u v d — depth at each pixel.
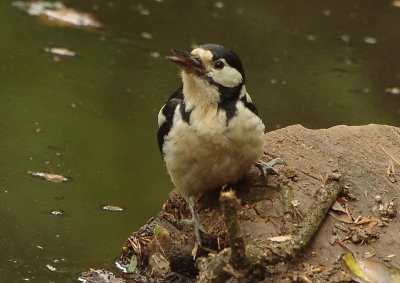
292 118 13.46
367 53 16.31
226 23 17.12
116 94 13.76
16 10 16.61
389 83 15.07
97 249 9.50
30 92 13.57
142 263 9.01
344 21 17.64
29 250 9.38
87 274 8.98
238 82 8.01
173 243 8.60
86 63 14.80
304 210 8.41
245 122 7.93
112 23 16.55
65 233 9.79
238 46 16.16
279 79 14.90
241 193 8.62
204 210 8.65
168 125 8.20
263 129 8.17
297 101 14.05
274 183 8.73
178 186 8.45
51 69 14.46
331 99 14.24
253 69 15.25
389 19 17.77
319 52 16.17
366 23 17.61
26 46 15.22
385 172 9.07
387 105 14.20
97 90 13.84
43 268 9.06
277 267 7.79
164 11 17.39
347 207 8.59
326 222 8.35
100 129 12.58
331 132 9.62
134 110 13.25
